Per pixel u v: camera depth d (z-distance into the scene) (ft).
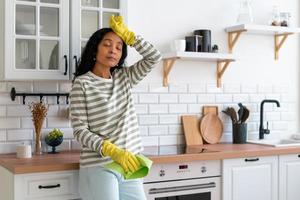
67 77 9.89
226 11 12.91
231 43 12.84
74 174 8.86
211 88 12.70
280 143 13.29
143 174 8.13
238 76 13.11
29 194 8.45
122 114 8.48
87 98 8.28
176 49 11.50
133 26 11.68
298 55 13.98
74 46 9.96
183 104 12.32
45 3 9.67
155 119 11.94
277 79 13.71
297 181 11.48
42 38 9.66
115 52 8.59
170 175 9.78
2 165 9.20
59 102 10.77
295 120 13.98
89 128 8.33
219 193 10.40
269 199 11.05
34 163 8.72
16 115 10.37
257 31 12.64
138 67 9.02
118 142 8.27
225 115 12.89
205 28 12.62
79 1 9.97
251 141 12.79
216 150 10.70
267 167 11.02
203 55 11.53
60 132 10.31
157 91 11.97
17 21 9.55
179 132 12.27
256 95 13.38
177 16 12.24
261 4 13.48
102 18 10.34
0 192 9.53
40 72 9.62
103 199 8.04
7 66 9.32
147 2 11.85
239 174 10.61
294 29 12.85
